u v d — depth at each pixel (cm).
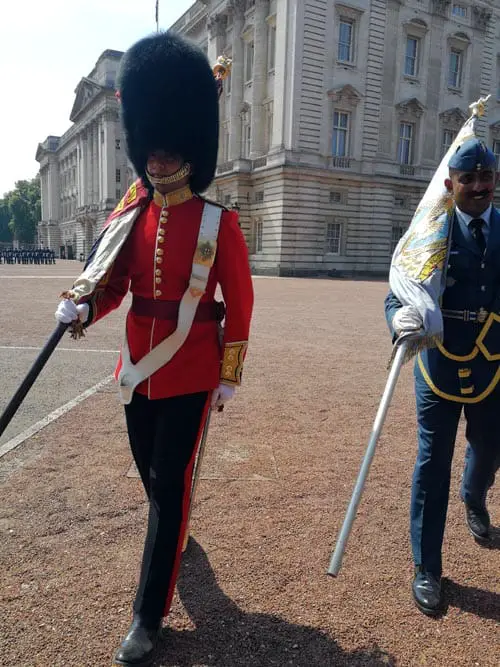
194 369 244
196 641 235
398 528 330
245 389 636
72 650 227
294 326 1152
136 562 288
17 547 299
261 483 385
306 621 249
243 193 3459
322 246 3303
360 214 3388
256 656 227
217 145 259
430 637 241
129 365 249
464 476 317
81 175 7012
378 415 220
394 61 3406
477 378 264
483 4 3712
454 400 266
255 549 303
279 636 239
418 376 278
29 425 490
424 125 3572
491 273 264
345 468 414
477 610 260
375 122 3381
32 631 237
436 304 245
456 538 321
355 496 204
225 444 459
